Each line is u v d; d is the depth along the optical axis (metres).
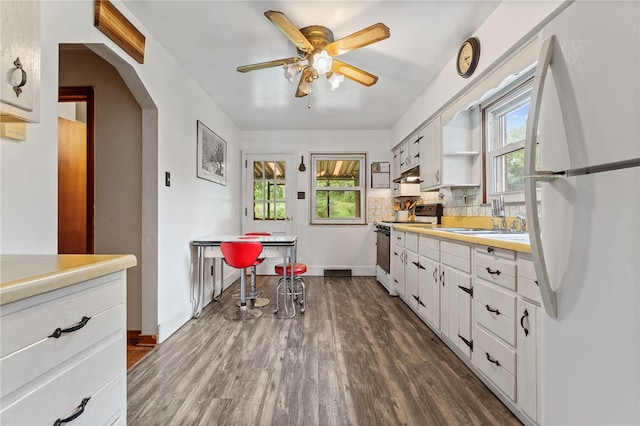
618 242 0.70
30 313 0.62
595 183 0.75
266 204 5.16
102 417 0.84
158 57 2.46
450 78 2.77
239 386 1.81
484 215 2.87
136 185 2.51
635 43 0.65
